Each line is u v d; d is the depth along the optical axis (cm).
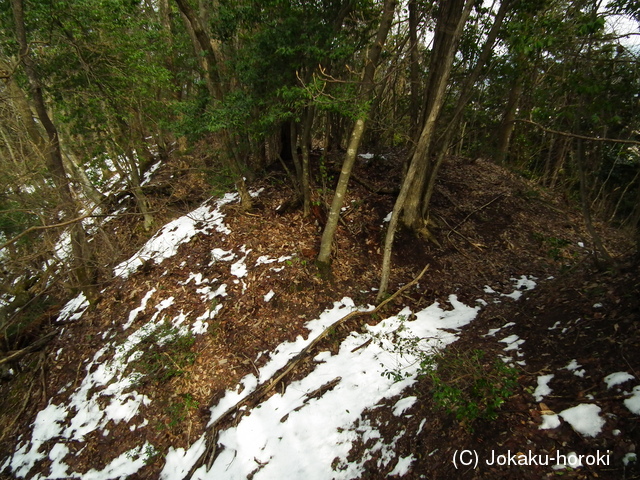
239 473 440
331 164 979
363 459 392
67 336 750
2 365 712
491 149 1197
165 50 961
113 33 766
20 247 702
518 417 336
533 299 578
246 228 841
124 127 976
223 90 777
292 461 428
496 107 1116
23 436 598
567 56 461
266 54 608
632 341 362
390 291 668
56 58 778
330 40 555
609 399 312
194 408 535
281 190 935
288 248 762
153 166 1476
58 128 1048
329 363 548
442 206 894
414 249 767
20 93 820
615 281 481
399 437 391
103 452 527
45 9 687
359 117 540
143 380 586
